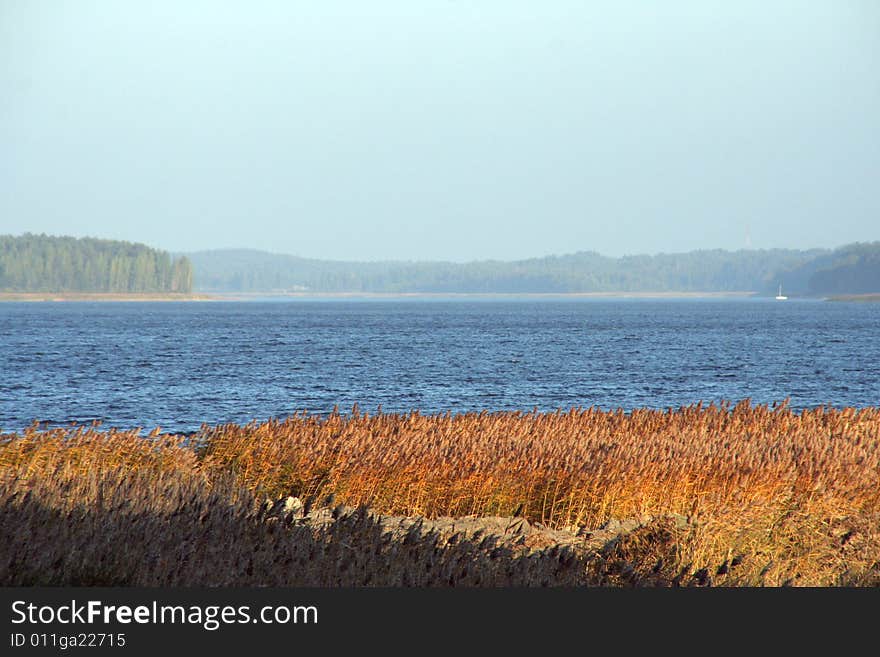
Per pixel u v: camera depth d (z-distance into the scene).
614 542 66.31
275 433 93.38
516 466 82.94
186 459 84.00
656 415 127.25
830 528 72.38
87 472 70.25
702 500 77.00
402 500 79.81
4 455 76.50
